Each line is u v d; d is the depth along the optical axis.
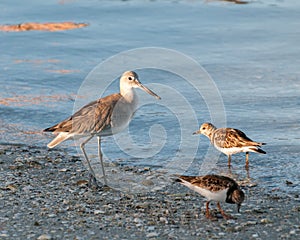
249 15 29.36
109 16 29.58
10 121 17.67
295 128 16.58
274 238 10.15
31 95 19.84
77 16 29.56
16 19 29.08
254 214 11.29
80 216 11.16
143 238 10.20
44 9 30.72
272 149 15.24
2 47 25.19
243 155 15.14
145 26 27.95
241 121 17.30
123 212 11.44
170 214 11.34
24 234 10.30
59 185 12.96
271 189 12.74
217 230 10.55
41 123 17.62
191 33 26.84
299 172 13.77
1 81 21.16
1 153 15.08
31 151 15.34
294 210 11.43
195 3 31.36
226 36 26.34
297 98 18.95
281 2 31.16
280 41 25.48
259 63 22.75
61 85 20.95
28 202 11.85
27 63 23.12
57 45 25.41
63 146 15.82
